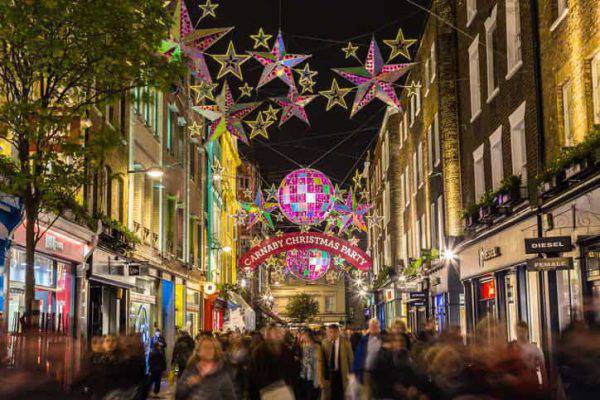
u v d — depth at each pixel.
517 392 8.93
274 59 14.05
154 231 31.73
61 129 12.30
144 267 25.00
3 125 12.22
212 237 47.03
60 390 8.35
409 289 35.81
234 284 56.16
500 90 22.12
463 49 27.12
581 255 15.80
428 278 34.72
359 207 36.38
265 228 87.19
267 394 11.27
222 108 15.54
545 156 17.86
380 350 11.30
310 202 24.34
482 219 22.19
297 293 124.06
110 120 24.31
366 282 69.44
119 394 11.88
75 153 13.05
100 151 12.74
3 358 8.76
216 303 47.50
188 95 38.34
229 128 15.67
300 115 15.08
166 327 33.53
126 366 11.98
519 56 20.55
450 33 28.47
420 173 36.62
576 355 7.38
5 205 15.38
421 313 38.59
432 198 31.94
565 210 16.56
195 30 13.13
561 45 16.88
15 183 12.00
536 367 11.78
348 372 16.86
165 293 33.41
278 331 12.12
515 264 20.39
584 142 14.12
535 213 18.44
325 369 17.17
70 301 21.05
